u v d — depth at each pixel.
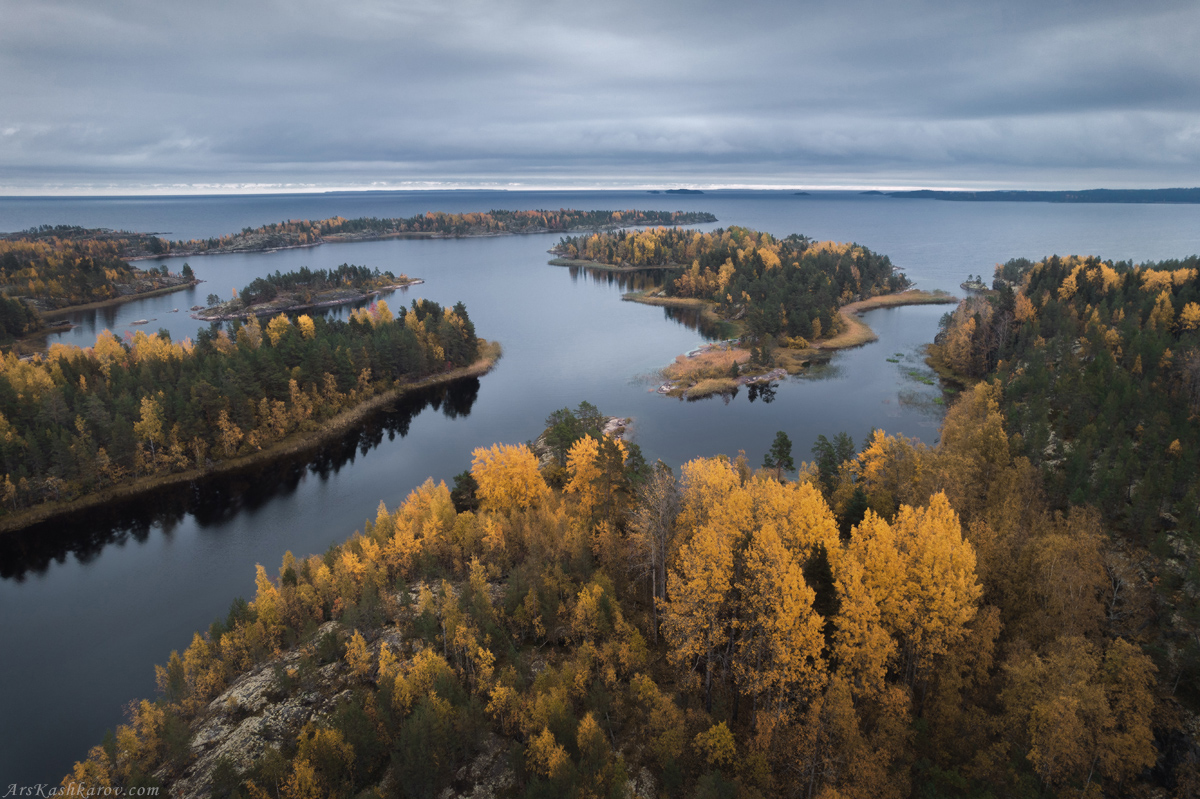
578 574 69.81
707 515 67.38
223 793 50.28
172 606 92.69
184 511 119.50
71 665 80.94
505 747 52.88
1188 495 71.06
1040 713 41.25
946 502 58.62
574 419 131.62
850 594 47.69
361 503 121.75
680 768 46.34
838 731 43.03
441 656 61.94
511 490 92.38
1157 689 48.94
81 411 134.38
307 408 154.62
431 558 78.31
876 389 175.50
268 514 117.94
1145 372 127.75
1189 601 56.12
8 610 92.19
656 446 141.62
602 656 55.94
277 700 60.59
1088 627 52.25
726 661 52.78
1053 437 108.44
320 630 70.31
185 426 133.88
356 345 189.38
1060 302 185.88
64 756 67.06
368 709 56.59
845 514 71.50
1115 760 41.25
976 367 178.75
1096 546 59.25
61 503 120.19
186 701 62.62
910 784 42.78
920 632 48.75
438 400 181.88
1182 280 190.75
